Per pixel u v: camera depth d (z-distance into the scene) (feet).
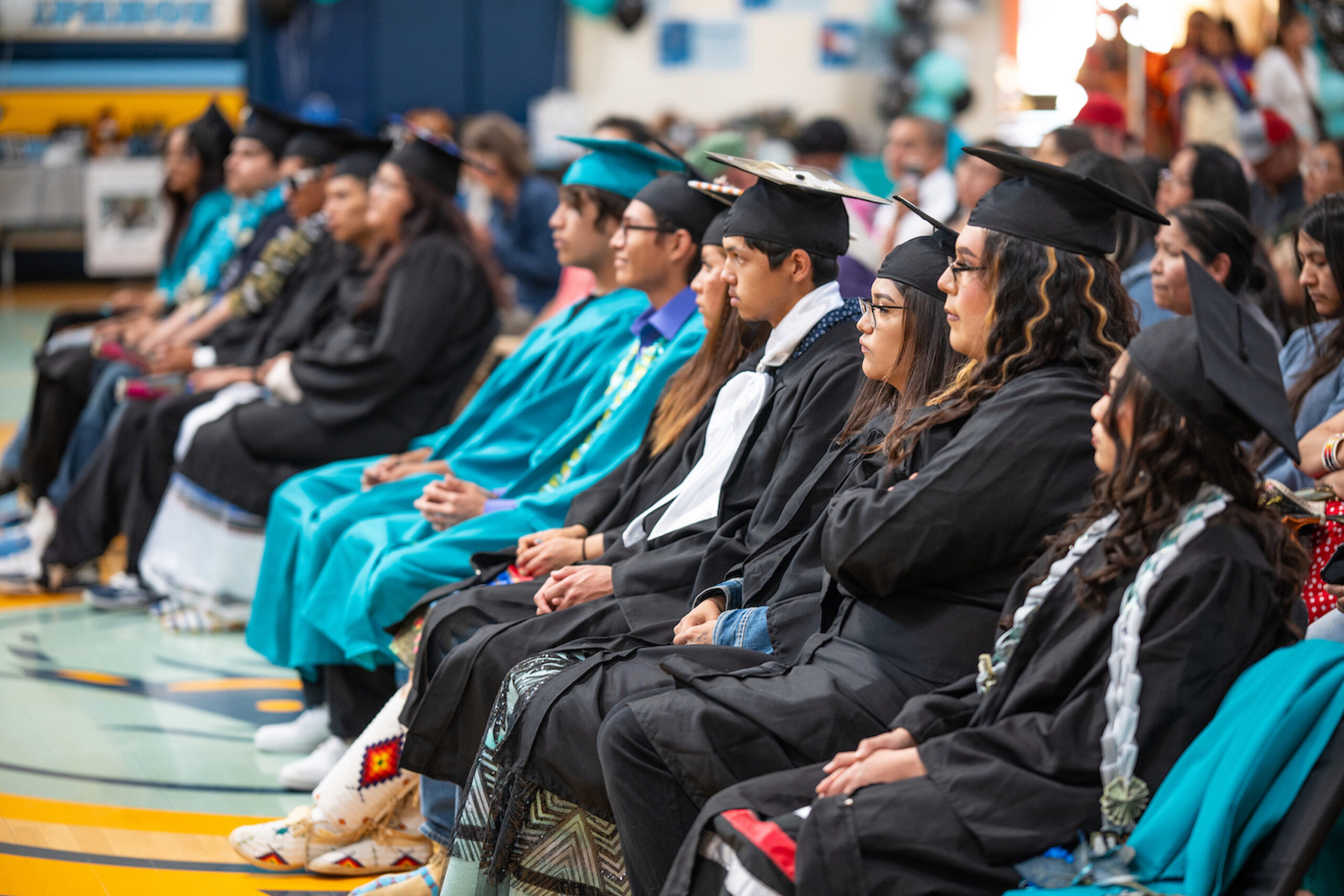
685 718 15.35
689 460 21.25
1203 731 12.60
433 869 19.85
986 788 12.89
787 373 19.43
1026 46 78.43
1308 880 13.09
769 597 17.67
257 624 27.30
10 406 57.00
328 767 24.47
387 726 21.16
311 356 32.14
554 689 17.06
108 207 90.38
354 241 33.94
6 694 29.12
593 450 23.91
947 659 15.08
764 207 19.39
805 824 13.25
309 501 27.53
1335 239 19.47
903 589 15.39
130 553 35.63
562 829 17.58
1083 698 12.91
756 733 15.11
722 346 21.38
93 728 27.27
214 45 93.61
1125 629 12.64
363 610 23.08
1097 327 15.01
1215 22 46.78
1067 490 14.49
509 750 17.21
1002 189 15.40
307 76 94.22
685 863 13.89
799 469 18.43
